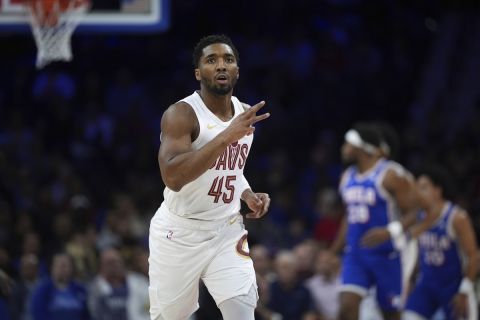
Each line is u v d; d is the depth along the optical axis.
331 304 29.44
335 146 48.88
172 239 15.73
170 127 14.96
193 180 14.40
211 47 15.15
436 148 46.94
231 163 15.39
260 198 16.14
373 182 25.02
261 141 48.16
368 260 24.97
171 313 16.31
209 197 15.45
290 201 41.72
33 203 36.62
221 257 15.76
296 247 34.00
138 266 28.95
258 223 38.38
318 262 30.12
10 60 49.03
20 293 27.38
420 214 26.56
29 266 27.91
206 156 13.97
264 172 45.50
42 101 47.91
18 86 48.50
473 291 25.88
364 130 25.28
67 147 45.78
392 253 24.84
